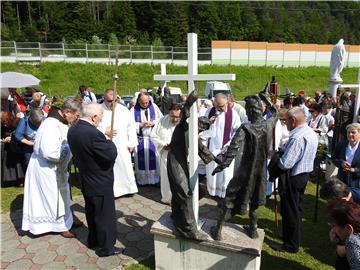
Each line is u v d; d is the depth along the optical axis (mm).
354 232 2367
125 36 45344
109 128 5355
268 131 3074
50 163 4230
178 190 3176
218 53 35875
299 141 3707
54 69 27594
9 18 47406
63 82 26375
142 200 5672
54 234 4500
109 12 48625
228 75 3113
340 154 4445
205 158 3373
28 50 30500
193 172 3295
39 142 4102
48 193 4273
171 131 5285
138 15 46375
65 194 4383
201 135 5625
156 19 45562
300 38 55188
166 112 7934
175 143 3232
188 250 3379
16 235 4484
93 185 3762
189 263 3414
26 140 5973
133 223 4820
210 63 35281
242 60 36469
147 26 46312
